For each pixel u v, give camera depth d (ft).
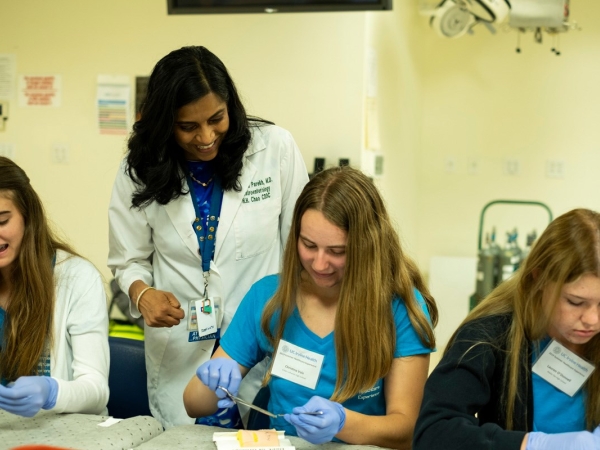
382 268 5.01
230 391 5.02
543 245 4.42
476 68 15.14
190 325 6.54
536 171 15.02
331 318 5.19
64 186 12.39
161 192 6.29
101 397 5.52
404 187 14.28
